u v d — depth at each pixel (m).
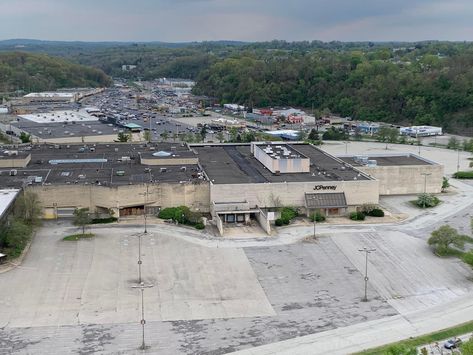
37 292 121.75
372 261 140.62
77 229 159.62
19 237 141.88
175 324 110.38
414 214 178.38
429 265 138.50
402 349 90.69
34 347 101.25
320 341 104.38
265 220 159.75
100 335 105.75
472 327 108.38
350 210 176.38
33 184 169.62
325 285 127.88
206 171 191.25
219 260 140.38
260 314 114.81
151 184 170.75
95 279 128.62
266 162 197.12
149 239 153.00
